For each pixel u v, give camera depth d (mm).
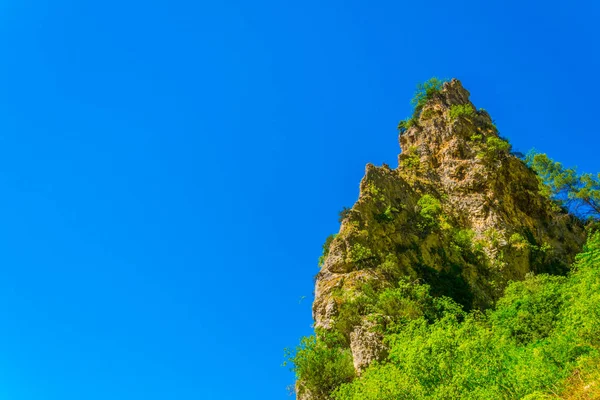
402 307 38969
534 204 61969
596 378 15180
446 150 67562
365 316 38625
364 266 46812
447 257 52094
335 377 33219
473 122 72000
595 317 17406
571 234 60750
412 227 54688
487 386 16203
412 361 18781
